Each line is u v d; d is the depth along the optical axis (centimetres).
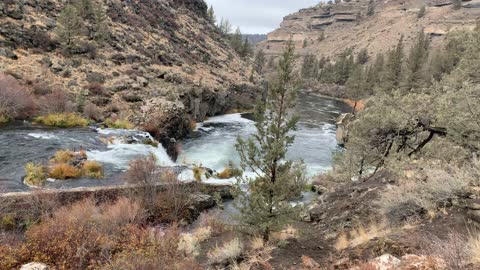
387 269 426
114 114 2728
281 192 762
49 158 1720
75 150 1905
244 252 764
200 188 1647
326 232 879
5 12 3300
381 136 1153
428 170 773
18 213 1151
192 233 1188
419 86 5397
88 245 832
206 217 1395
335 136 3731
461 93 873
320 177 2000
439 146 1003
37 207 1182
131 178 1476
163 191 1484
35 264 735
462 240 450
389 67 7000
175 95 3416
